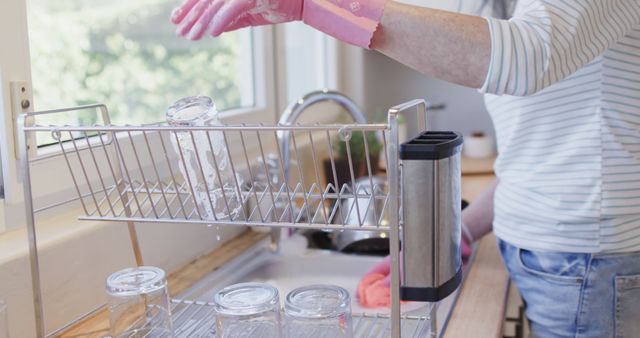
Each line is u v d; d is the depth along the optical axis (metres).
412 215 0.79
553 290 1.12
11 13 1.09
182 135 0.93
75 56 1.41
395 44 0.86
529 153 1.12
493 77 0.83
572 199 1.07
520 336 1.63
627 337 1.10
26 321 1.03
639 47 1.01
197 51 1.92
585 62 0.89
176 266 1.39
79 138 1.33
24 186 0.95
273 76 2.16
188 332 1.01
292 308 0.86
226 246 1.56
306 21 0.87
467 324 1.06
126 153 1.36
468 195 1.92
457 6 2.07
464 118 2.72
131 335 0.94
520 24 0.85
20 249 1.03
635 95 1.02
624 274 1.08
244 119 1.96
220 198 0.96
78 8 1.42
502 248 1.23
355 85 2.58
